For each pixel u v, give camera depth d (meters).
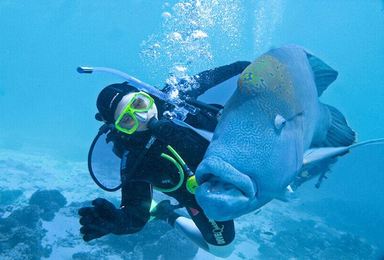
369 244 14.73
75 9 66.19
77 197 14.02
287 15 62.34
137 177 2.45
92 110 70.31
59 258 8.10
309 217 17.52
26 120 49.59
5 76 102.44
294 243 12.16
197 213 2.86
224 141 1.46
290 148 1.59
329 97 75.38
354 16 58.72
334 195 22.94
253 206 1.55
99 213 2.11
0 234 7.90
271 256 10.84
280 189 1.60
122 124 2.42
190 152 2.41
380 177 23.36
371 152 23.55
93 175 2.49
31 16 73.44
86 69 2.43
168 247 8.00
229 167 1.37
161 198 9.30
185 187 2.50
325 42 77.38
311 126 1.95
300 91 1.76
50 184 15.71
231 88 3.15
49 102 78.44
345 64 83.56
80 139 36.72
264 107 1.50
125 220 2.29
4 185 14.47
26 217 8.89
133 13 64.12
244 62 3.25
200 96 3.07
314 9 57.09
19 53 107.62
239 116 1.50
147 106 2.44
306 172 2.62
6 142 26.83
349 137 2.39
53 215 10.02
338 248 12.26
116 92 2.59
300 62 1.89
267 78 1.56
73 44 100.88
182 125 2.44
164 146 2.43
